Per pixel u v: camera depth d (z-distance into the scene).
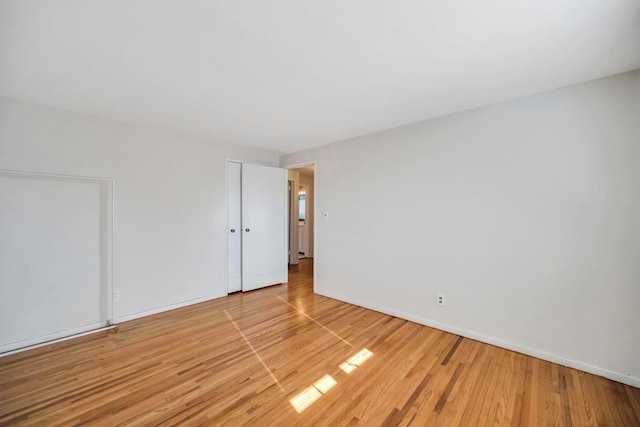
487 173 2.57
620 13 1.38
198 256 3.74
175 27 1.51
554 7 1.35
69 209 2.80
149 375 2.05
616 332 2.00
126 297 3.09
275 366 2.18
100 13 1.39
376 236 3.44
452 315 2.79
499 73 2.01
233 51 1.75
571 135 2.17
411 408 1.72
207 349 2.45
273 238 4.63
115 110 2.72
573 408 1.72
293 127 3.27
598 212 2.06
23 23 1.46
